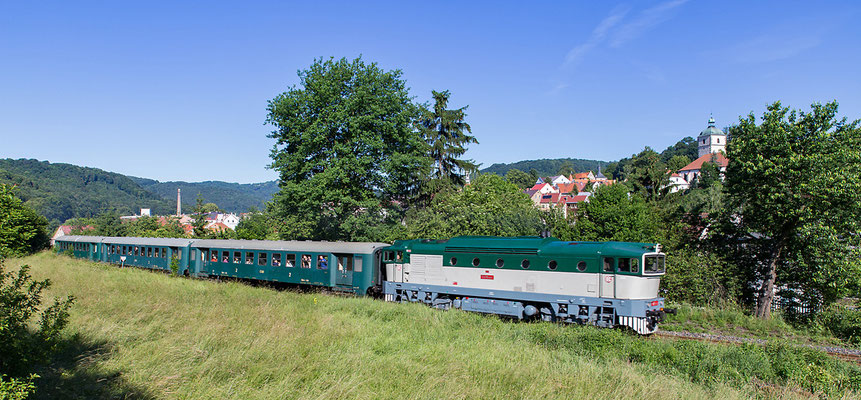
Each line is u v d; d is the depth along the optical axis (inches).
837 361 509.4
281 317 636.1
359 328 606.9
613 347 540.7
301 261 1008.2
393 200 1478.8
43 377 396.5
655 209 1059.3
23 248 1815.9
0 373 323.3
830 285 776.9
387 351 520.1
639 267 647.8
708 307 837.8
